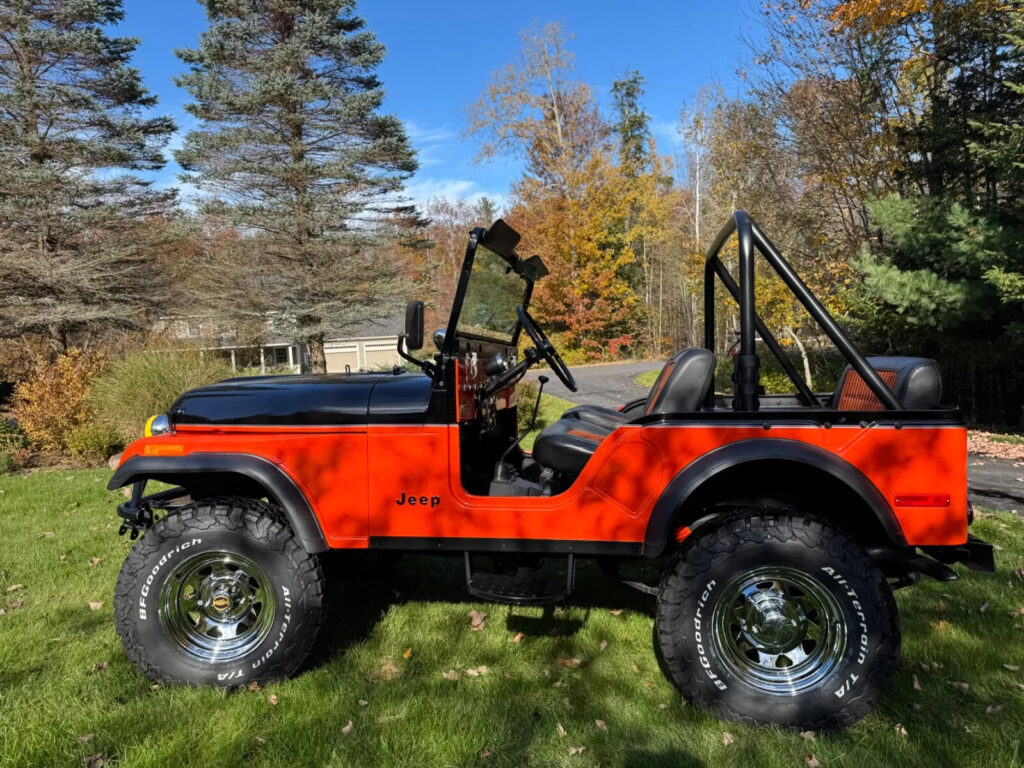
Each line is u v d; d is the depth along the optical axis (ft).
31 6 52.24
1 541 15.38
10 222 50.62
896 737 7.32
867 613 7.41
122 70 54.49
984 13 29.89
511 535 8.36
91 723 7.73
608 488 8.13
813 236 39.83
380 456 8.53
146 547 8.55
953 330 32.50
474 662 9.23
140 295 55.36
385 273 60.64
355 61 58.13
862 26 31.94
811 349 46.14
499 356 10.24
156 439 8.82
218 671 8.50
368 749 7.22
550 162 95.96
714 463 7.62
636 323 107.34
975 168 32.04
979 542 7.67
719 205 51.80
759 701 7.60
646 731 7.54
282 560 8.46
